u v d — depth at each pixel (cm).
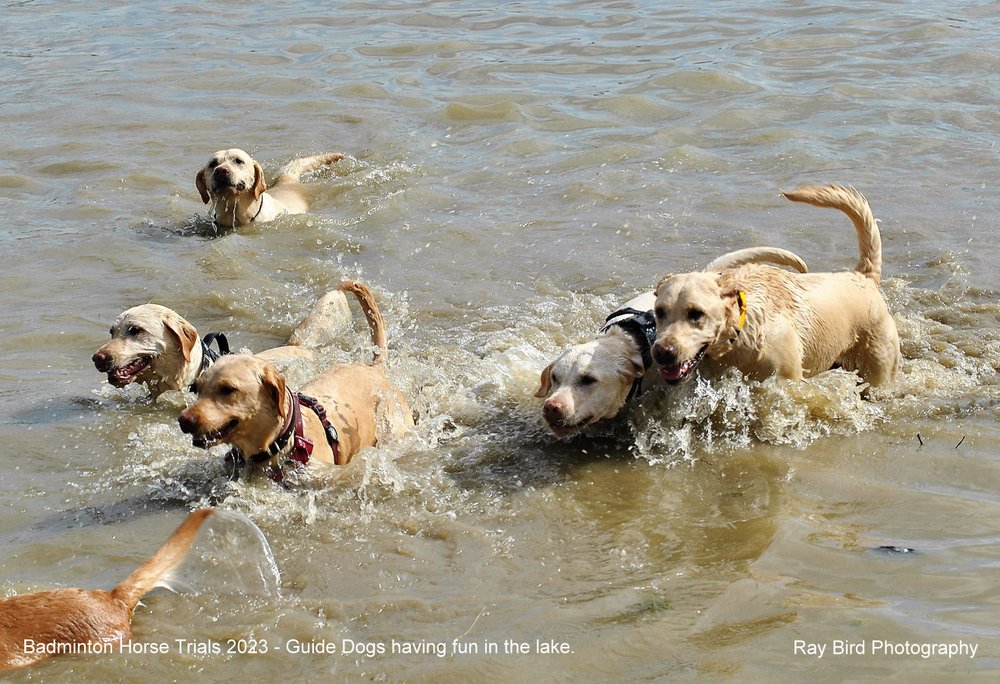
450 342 829
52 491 622
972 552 514
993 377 739
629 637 459
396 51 1702
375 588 516
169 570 501
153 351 750
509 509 597
